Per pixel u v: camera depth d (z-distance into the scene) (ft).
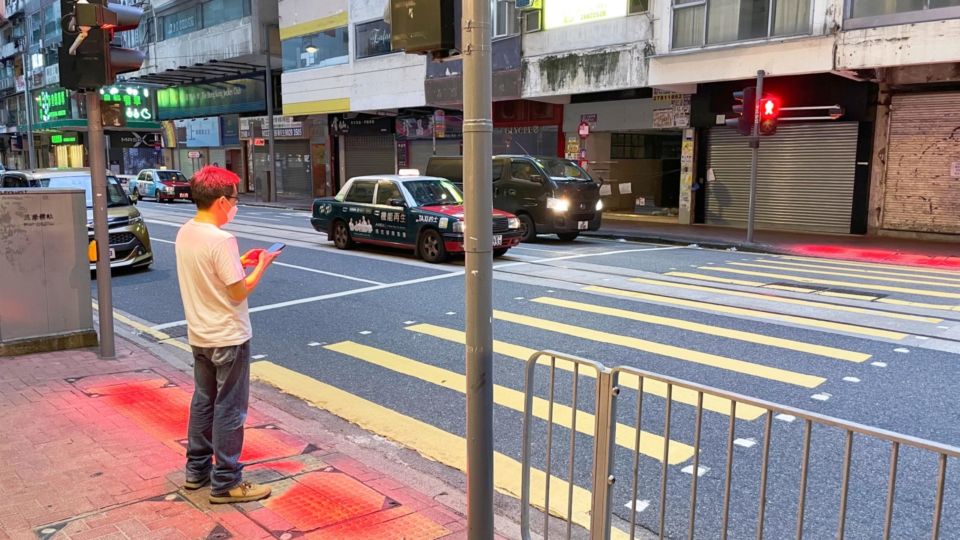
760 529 8.71
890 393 18.56
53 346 22.91
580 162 74.33
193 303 12.29
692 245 54.49
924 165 53.62
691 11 57.47
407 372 21.59
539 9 68.03
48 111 182.09
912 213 54.75
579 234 60.59
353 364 22.47
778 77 59.82
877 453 15.05
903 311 28.02
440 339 25.20
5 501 12.49
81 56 20.10
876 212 56.59
